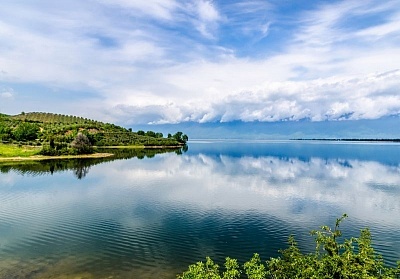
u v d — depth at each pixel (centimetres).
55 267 2906
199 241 3609
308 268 1797
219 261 3084
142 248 3397
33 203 5491
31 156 13350
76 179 8106
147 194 6278
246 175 9012
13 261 3039
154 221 4400
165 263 3016
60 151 14262
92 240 3622
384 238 3756
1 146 15162
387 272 1844
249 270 1950
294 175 9038
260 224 4262
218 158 15150
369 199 5866
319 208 5162
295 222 4366
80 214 4762
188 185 7338
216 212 4888
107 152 17175
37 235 3797
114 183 7569
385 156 16488
